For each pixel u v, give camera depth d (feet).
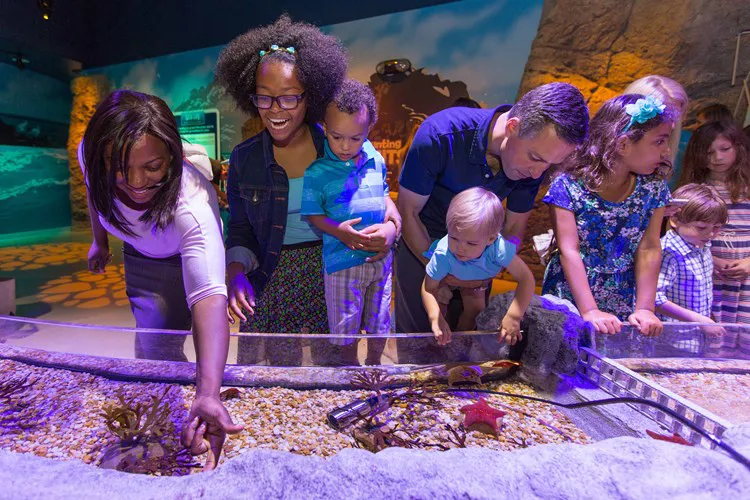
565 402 4.13
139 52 34.47
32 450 3.35
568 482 1.86
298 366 4.64
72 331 4.89
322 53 4.92
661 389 3.86
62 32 34.30
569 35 21.84
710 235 6.90
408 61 25.38
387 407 3.99
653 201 5.78
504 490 1.82
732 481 1.87
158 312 5.54
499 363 4.65
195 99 33.35
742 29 18.51
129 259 5.52
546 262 6.77
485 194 4.95
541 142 4.41
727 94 19.13
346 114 5.17
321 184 5.57
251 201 5.60
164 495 1.81
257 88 4.93
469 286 5.52
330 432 3.67
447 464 1.97
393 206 6.08
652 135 5.21
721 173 8.08
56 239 35.24
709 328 4.97
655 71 20.53
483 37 23.75
